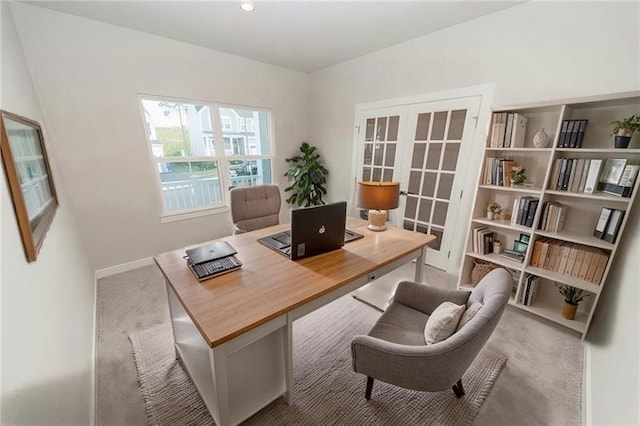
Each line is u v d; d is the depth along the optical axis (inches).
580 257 74.9
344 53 129.2
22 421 28.5
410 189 125.6
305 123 171.6
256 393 51.4
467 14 90.7
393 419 53.2
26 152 49.5
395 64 119.9
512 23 85.7
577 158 76.2
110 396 58.1
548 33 79.5
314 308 51.7
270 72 147.6
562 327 79.3
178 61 115.4
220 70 128.6
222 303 45.9
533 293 85.0
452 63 101.7
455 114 104.9
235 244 71.9
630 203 62.8
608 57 71.0
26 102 68.5
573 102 69.2
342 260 63.6
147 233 120.1
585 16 72.9
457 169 107.7
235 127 148.5
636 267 56.3
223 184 142.7
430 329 51.4
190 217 132.0
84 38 93.5
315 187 166.6
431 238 79.2
